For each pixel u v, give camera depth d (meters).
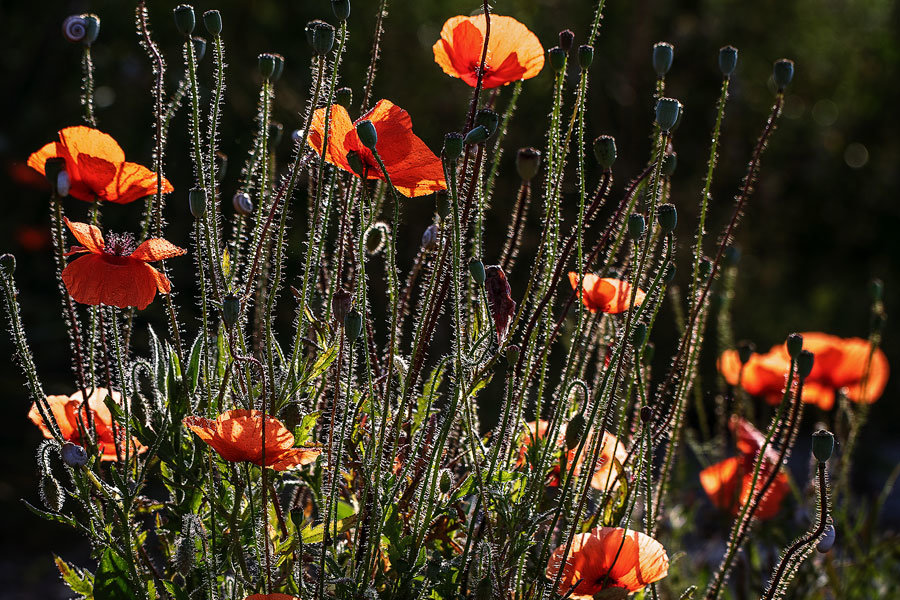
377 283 3.29
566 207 4.25
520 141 5.48
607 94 6.04
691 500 2.33
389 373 1.92
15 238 5.01
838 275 7.25
